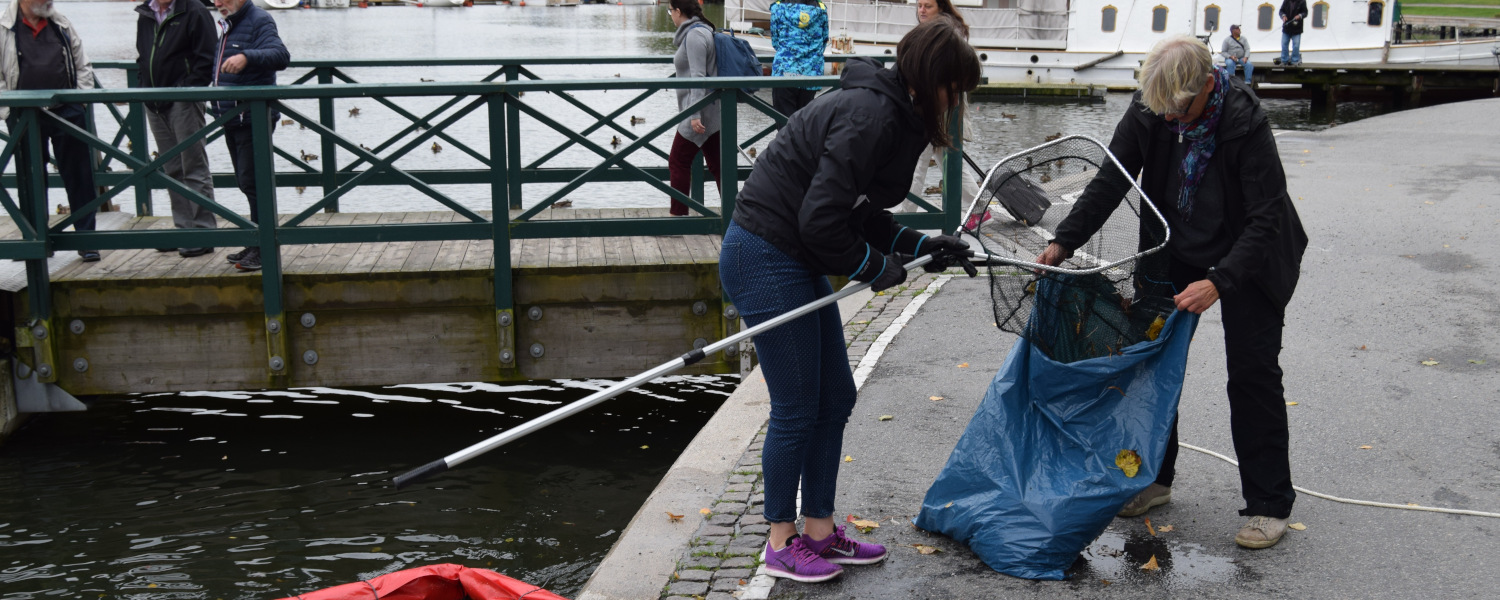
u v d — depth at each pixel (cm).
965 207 844
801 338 336
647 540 386
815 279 346
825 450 357
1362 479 425
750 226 333
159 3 694
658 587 354
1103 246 379
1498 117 1506
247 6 667
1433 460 441
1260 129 342
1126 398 357
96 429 682
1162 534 383
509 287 663
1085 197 371
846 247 320
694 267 678
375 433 684
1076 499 351
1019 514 356
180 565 521
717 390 761
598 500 592
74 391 654
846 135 311
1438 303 656
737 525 395
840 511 403
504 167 654
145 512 575
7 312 637
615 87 667
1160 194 368
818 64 873
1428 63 2644
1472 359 557
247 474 623
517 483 612
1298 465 439
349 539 548
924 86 312
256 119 628
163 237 638
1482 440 459
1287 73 2666
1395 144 1302
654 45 4509
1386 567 358
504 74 941
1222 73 345
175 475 620
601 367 688
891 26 3025
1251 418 367
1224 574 355
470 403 737
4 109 614
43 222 620
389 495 596
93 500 588
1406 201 955
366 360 666
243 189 688
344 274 653
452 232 660
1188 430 476
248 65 654
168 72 687
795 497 355
